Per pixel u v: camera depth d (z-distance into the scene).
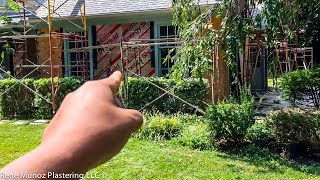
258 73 13.23
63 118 0.47
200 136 6.26
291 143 5.79
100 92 0.51
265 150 5.81
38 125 8.26
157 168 5.09
